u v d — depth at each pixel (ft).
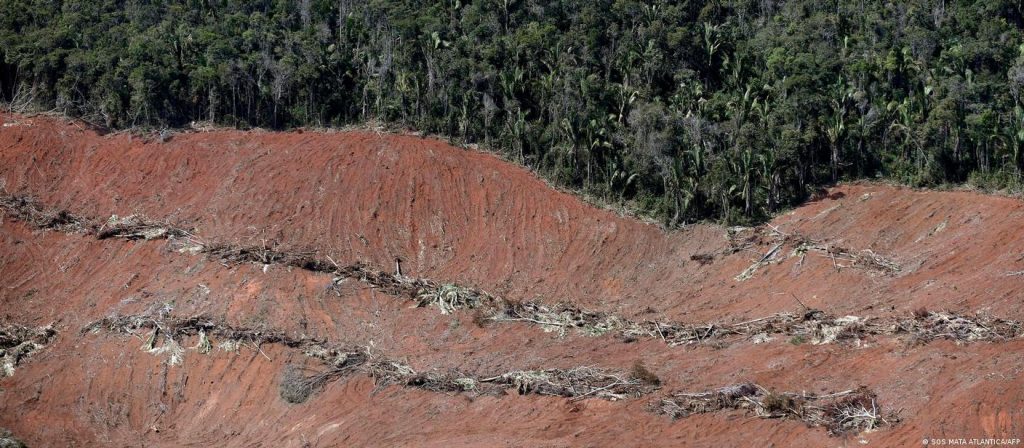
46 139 239.71
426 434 159.33
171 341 185.37
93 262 210.38
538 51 263.90
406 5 295.89
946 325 165.99
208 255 206.39
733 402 155.22
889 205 216.13
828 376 159.94
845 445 142.72
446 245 219.61
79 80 251.80
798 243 207.21
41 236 216.95
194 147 239.09
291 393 172.96
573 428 156.15
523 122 243.40
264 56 261.85
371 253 214.28
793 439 146.00
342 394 171.42
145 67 249.34
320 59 264.93
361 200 225.97
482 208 227.61
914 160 232.32
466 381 169.89
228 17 286.87
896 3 297.33
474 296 199.52
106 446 168.96
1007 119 235.61
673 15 279.28
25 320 199.52
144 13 292.20
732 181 225.56
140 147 239.91
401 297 198.08
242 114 255.91
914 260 194.80
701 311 195.62
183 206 224.12
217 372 180.14
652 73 260.62
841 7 296.92
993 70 262.26
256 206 223.10
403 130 249.14
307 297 195.83
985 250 189.47
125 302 198.29
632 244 220.02
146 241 212.64
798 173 230.07
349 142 240.12
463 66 256.52
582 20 278.87
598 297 207.00
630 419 156.35
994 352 156.76
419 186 230.07
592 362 175.52
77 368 185.16
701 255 214.28
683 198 226.79
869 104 246.27
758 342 175.52
